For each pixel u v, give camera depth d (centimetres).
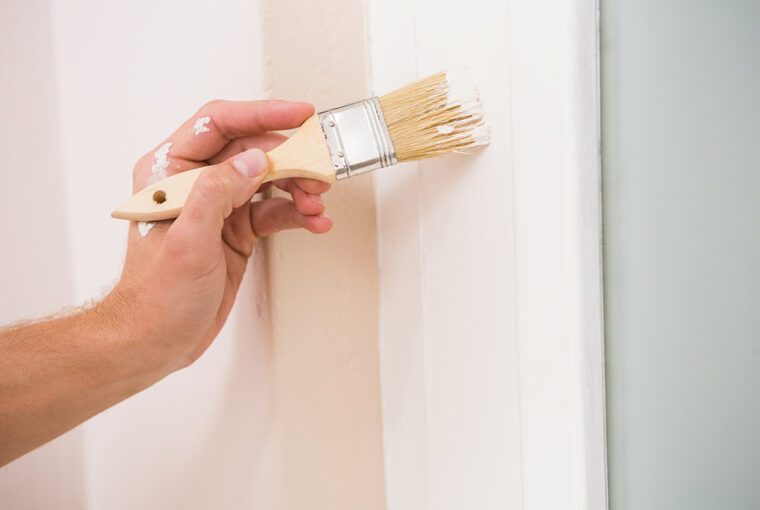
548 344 55
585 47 50
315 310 69
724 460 50
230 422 71
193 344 63
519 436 59
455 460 68
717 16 46
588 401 53
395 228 72
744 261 47
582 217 52
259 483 69
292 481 68
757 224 46
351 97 71
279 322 66
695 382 51
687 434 52
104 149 84
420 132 57
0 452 60
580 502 54
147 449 83
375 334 76
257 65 63
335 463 73
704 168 48
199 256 56
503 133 57
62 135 89
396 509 78
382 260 75
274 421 67
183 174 59
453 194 64
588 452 54
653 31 49
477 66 59
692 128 48
